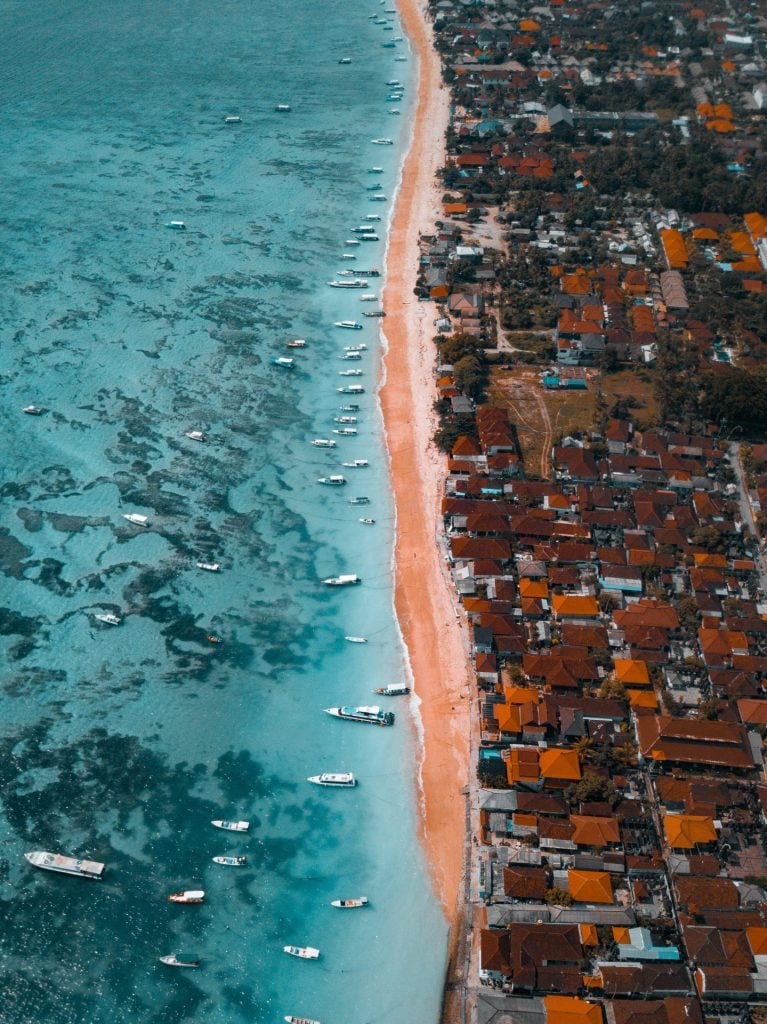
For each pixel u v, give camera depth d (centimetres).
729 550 15112
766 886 10794
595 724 12425
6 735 12450
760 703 12625
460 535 15300
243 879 11300
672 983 9912
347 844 11725
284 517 16138
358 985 10431
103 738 12581
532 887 10750
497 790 11775
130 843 11500
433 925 10831
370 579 15150
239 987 10394
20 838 11406
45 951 10481
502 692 13025
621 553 14812
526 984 9938
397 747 12756
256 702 13238
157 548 15325
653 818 11525
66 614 14125
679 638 13738
